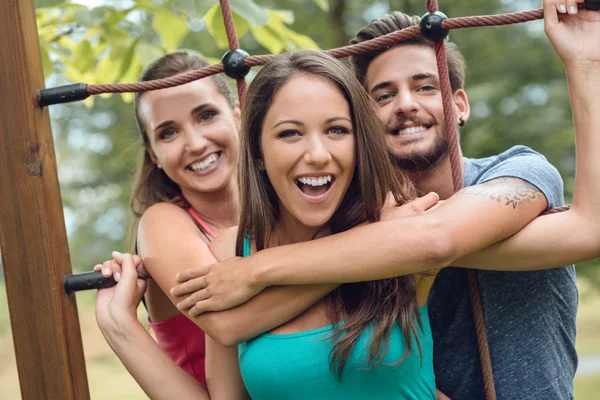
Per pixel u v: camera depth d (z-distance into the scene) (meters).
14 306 1.80
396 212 1.67
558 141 7.66
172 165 2.18
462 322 1.87
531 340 1.83
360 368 1.58
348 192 1.70
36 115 1.81
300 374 1.60
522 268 1.63
